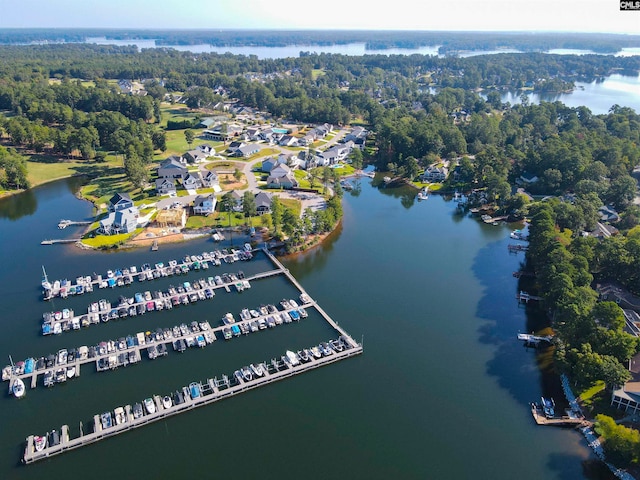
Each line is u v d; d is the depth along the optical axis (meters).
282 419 77.06
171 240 133.25
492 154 192.88
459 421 77.50
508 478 68.19
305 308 105.38
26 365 84.88
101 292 108.75
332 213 145.25
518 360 91.56
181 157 197.88
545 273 106.38
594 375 78.00
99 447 71.62
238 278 115.44
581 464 70.25
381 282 118.25
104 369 84.88
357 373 87.44
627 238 121.75
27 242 131.88
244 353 90.94
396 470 68.88
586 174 170.38
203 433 74.31
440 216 162.00
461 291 115.12
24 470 67.69
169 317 100.75
